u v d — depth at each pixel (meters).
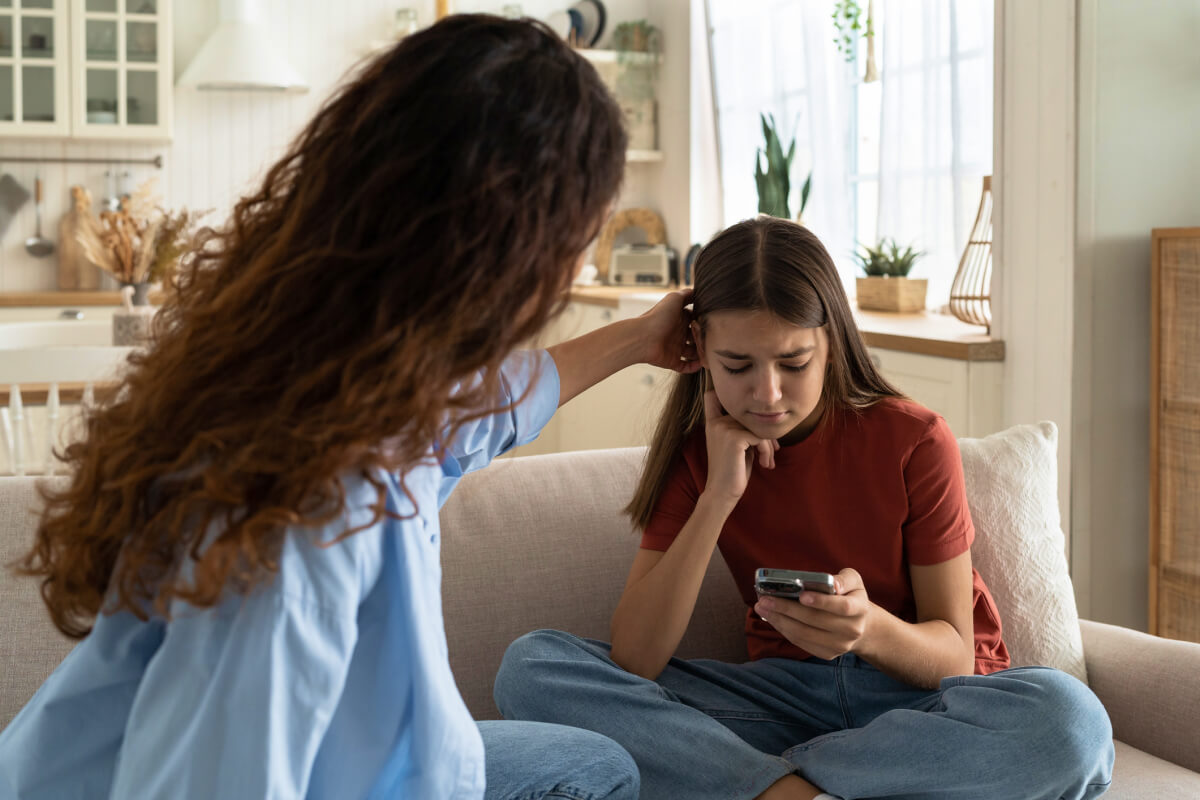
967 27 3.05
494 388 0.79
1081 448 2.32
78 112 4.36
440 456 0.78
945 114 3.18
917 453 1.32
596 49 5.08
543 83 0.74
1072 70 2.25
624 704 1.21
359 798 0.76
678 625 1.29
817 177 3.83
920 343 2.60
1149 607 2.28
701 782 1.17
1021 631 1.49
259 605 0.69
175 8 4.71
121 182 4.71
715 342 1.26
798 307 1.22
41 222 4.64
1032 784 1.07
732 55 4.43
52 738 0.78
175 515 0.70
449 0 4.93
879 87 3.68
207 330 0.73
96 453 0.76
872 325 2.90
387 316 0.70
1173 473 2.22
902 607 1.36
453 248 0.70
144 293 3.23
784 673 1.34
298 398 0.69
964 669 1.26
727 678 1.34
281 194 0.78
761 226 1.30
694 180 4.75
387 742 0.76
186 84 4.49
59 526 0.78
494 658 1.45
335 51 4.90
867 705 1.28
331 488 0.70
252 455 0.68
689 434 1.41
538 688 1.24
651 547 1.40
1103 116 2.28
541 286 0.76
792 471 1.36
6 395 2.44
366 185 0.70
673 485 1.41
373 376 0.69
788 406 1.26
